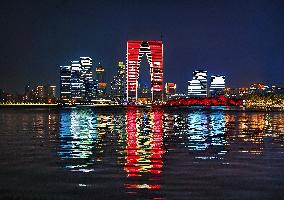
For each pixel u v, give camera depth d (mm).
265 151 59156
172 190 32469
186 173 40000
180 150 60750
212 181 35906
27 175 39062
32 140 77938
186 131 103938
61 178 37500
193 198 30109
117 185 34344
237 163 46688
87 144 70188
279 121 161375
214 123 146125
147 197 30375
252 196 30672
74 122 155875
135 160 49500
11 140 77812
